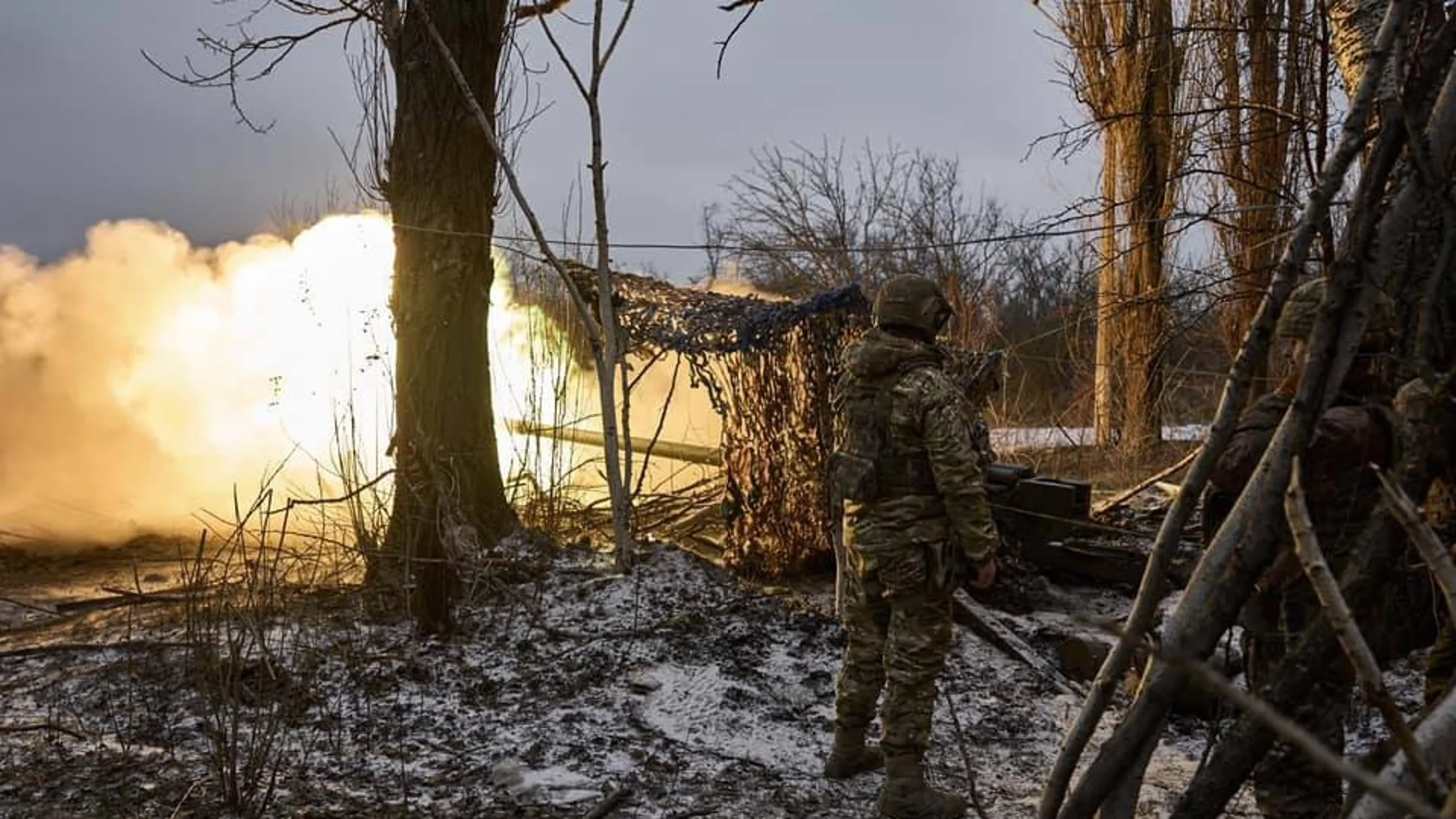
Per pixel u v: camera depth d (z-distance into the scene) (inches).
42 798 169.6
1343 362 70.9
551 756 191.6
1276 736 71.7
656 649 237.9
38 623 262.1
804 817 173.2
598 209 268.7
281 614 243.8
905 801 170.6
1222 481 132.4
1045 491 298.4
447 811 170.1
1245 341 72.1
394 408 278.4
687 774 187.8
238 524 224.7
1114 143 506.6
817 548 301.3
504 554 280.1
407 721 203.8
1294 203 313.4
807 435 293.4
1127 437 540.7
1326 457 123.6
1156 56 475.5
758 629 252.2
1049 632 258.4
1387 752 69.4
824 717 215.9
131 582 298.4
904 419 169.9
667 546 296.0
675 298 306.8
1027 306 754.8
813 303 284.8
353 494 225.6
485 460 289.7
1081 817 74.7
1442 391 76.7
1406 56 76.3
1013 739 207.5
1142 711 73.6
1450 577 51.0
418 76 281.9
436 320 279.6
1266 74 366.6
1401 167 83.0
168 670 219.3
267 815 164.7
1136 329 518.9
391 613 254.4
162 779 176.1
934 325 176.4
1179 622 73.7
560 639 242.5
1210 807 73.0
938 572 169.3
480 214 288.4
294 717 198.5
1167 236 354.3
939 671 173.5
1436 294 77.7
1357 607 73.8
